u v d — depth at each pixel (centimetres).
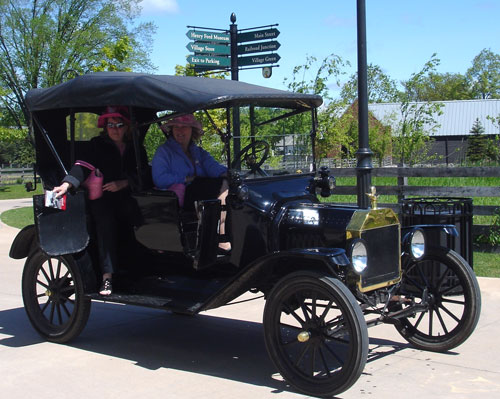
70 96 496
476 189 855
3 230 1316
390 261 436
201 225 441
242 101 461
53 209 472
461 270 463
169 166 490
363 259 398
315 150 518
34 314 544
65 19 2914
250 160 481
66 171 527
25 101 536
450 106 5634
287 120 501
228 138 466
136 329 566
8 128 3200
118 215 511
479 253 836
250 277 421
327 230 429
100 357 483
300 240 441
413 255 453
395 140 1686
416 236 456
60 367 459
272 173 494
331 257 378
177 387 413
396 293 470
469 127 5434
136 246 522
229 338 532
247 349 500
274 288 405
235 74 1027
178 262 503
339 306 377
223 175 504
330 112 1137
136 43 2820
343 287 378
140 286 504
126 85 463
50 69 2917
